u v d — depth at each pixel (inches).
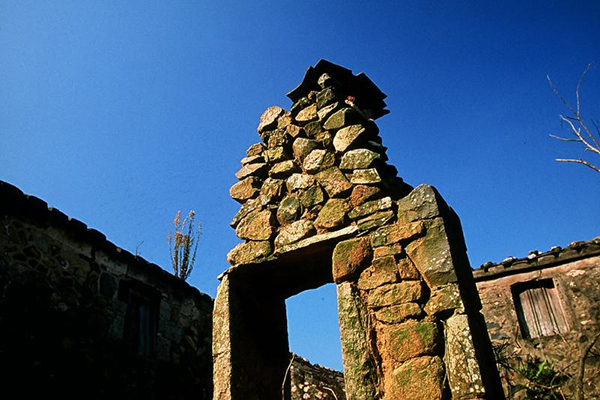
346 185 144.9
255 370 147.6
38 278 218.8
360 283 130.0
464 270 128.6
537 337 297.6
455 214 141.3
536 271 314.0
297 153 161.5
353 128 151.5
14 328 202.4
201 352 313.1
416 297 120.6
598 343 277.1
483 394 103.3
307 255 147.2
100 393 233.1
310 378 331.9
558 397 248.8
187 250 504.1
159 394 268.4
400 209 133.3
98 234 253.1
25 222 219.6
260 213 157.9
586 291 295.0
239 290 154.0
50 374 211.6
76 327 231.3
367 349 120.9
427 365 113.0
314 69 170.9
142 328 273.9
